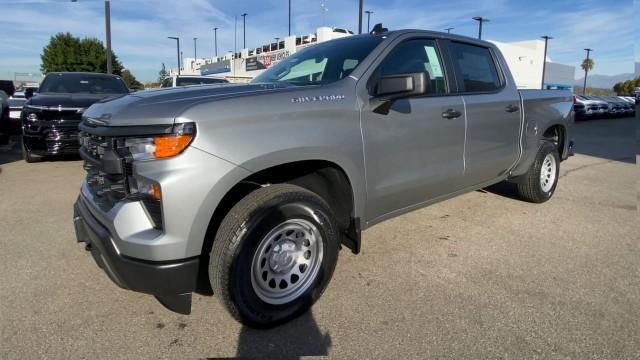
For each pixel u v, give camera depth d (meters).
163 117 2.13
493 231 4.14
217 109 2.22
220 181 2.19
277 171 2.78
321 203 2.57
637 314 2.66
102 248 2.28
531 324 2.54
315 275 2.63
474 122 3.70
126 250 2.16
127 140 2.21
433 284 3.04
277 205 2.36
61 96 7.29
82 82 8.33
